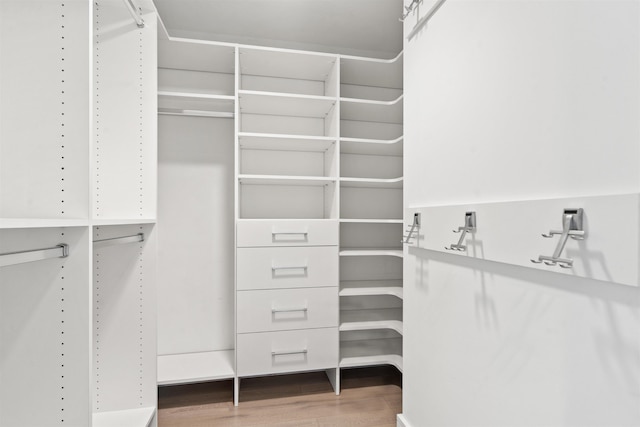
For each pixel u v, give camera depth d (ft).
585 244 2.35
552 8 2.71
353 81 7.95
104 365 5.02
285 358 6.45
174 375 6.26
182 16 6.79
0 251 2.79
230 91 7.49
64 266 2.79
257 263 6.34
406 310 5.35
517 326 3.07
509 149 3.17
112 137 5.06
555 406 2.67
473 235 3.58
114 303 5.05
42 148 2.83
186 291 7.36
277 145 7.25
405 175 5.38
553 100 2.70
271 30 7.31
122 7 5.09
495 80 3.36
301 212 7.84
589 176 2.39
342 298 8.09
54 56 2.85
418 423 4.91
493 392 3.38
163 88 7.22
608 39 2.27
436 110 4.47
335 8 6.55
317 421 5.84
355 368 8.00
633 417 2.12
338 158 6.71
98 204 5.03
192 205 7.38
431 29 4.60
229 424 5.75
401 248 8.09
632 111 2.11
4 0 2.82
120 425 4.67
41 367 2.76
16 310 2.75
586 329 2.43
